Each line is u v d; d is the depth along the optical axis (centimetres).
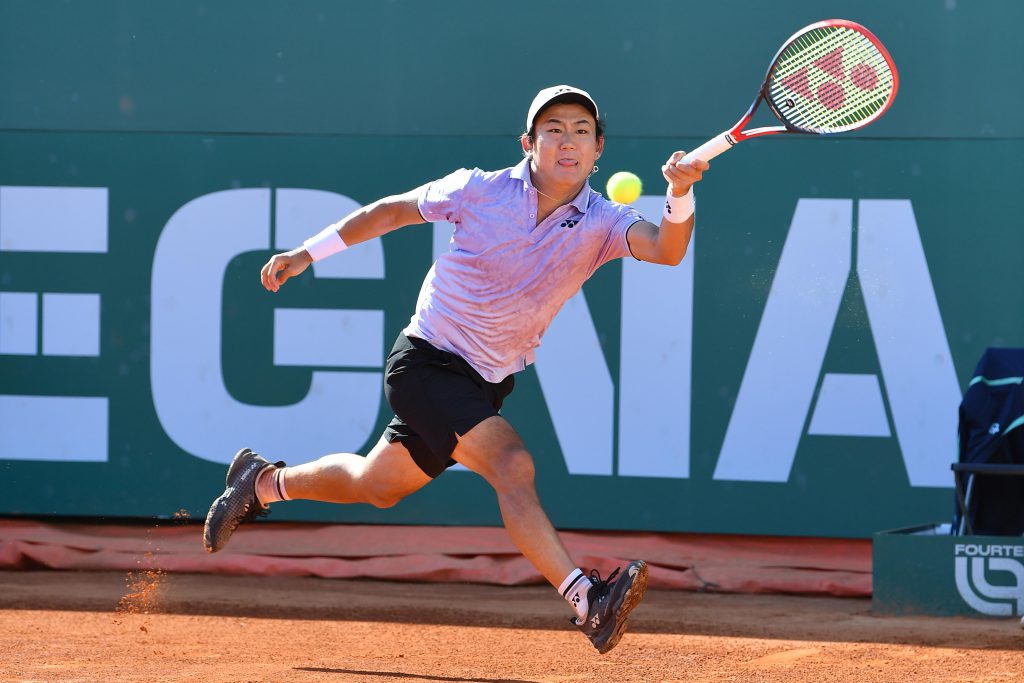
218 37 1989
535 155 1068
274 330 1972
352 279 1966
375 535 1959
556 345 1933
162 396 1981
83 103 2000
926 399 1881
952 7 1889
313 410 1967
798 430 1900
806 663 1314
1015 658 1348
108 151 1991
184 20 1992
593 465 1930
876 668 1283
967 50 1888
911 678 1223
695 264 1922
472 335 1102
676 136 1934
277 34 1984
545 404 1934
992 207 1877
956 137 1888
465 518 1941
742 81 1928
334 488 1246
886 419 1886
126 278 1989
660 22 1938
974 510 1725
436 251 1953
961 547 1642
